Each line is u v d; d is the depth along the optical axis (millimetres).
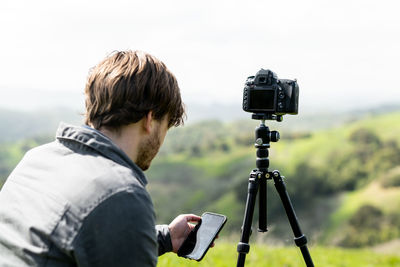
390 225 62219
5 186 1961
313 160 74438
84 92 2014
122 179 1751
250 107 3201
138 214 1703
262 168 3223
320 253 10508
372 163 72062
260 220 3309
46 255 1710
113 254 1655
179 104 2084
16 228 1796
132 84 1899
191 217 2658
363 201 67062
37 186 1836
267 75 3156
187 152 89000
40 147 2010
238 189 72812
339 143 76875
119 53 2010
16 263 1752
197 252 2459
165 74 1994
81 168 1797
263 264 7098
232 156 86688
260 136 3207
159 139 2043
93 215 1682
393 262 9992
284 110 3131
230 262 6750
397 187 67562
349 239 62125
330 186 70438
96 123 1942
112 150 1847
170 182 80062
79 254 1656
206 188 77062
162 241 2533
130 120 1906
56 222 1711
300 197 70812
